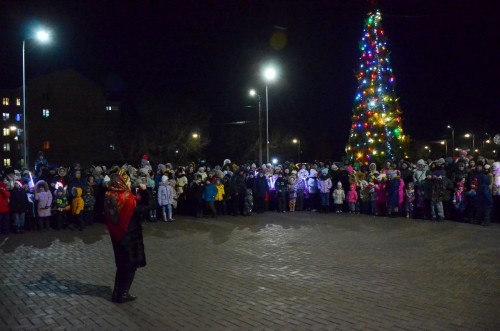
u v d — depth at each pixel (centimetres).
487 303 648
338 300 667
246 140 5834
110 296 708
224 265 906
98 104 6000
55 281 803
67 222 1503
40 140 5653
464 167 1582
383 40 2125
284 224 1484
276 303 657
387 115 2078
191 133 5319
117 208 665
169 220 1595
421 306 636
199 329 560
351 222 1513
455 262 909
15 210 1341
